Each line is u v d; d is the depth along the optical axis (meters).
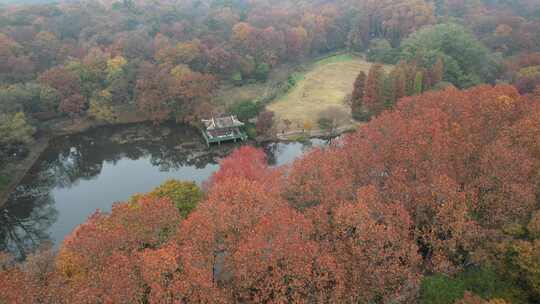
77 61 125.75
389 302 39.19
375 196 47.75
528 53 137.62
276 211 44.88
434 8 198.62
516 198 45.00
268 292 37.09
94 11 178.88
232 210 46.38
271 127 113.06
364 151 58.72
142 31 156.62
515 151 52.44
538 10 187.12
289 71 164.62
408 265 42.06
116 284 34.84
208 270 38.28
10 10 167.12
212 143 112.00
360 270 39.72
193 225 43.69
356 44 188.12
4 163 96.31
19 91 106.56
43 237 76.62
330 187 49.47
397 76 111.56
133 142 114.69
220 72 140.50
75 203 87.94
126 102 127.38
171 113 125.56
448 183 46.84
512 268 40.53
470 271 42.38
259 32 156.38
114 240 42.00
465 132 60.84
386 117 71.44
